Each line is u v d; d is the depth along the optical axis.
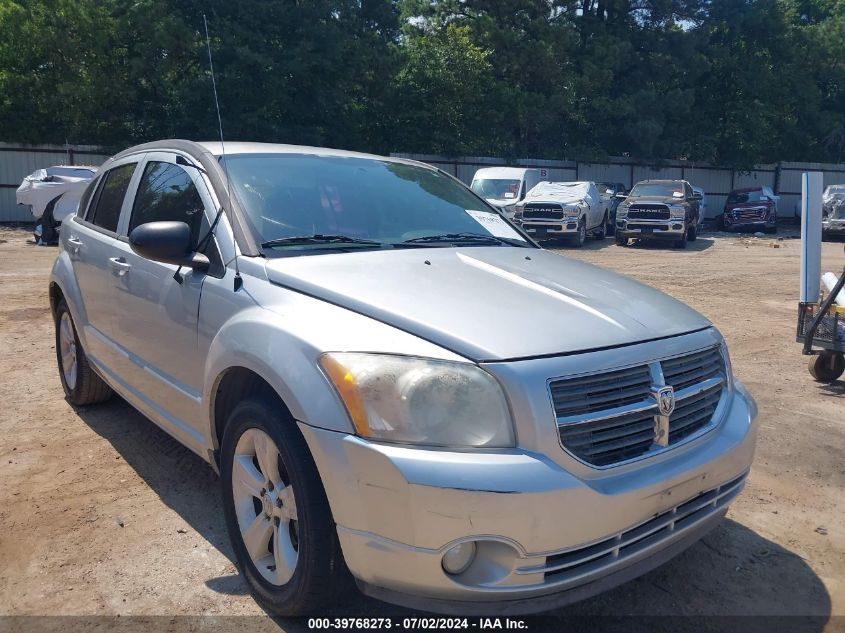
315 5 23.91
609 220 23.81
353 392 2.48
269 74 22.88
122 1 22.75
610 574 2.61
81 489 4.02
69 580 3.16
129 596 3.05
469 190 4.70
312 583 2.65
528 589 2.40
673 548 2.84
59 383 5.93
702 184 33.97
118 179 4.74
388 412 2.44
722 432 3.01
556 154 30.59
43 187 16.52
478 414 2.43
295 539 2.80
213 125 22.97
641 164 32.16
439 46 28.09
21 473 4.21
